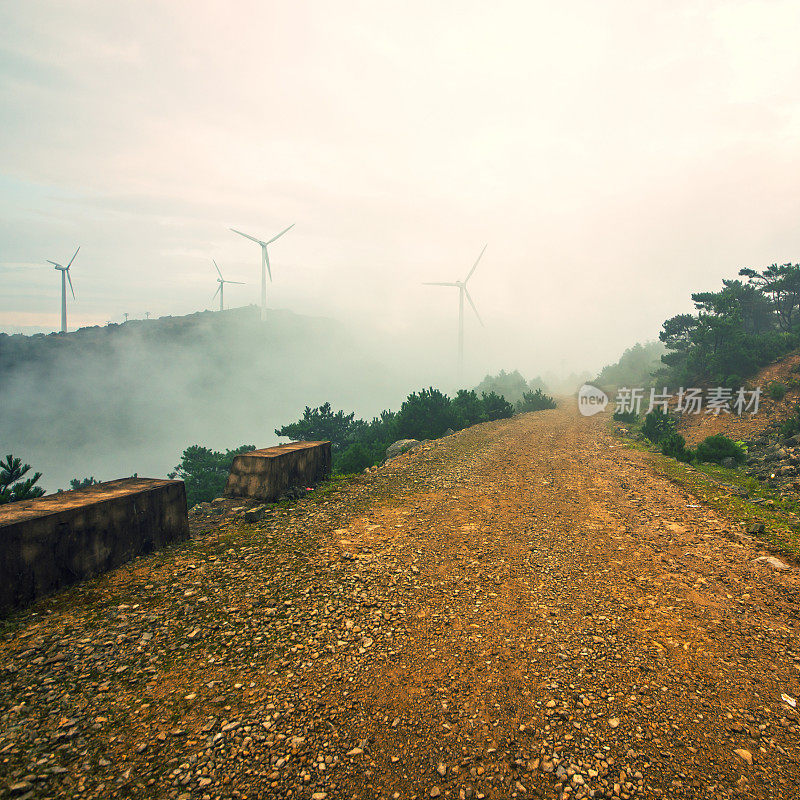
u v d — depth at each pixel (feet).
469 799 10.62
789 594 21.06
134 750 11.76
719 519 31.91
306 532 27.89
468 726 12.85
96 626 17.20
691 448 78.07
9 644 15.92
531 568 23.70
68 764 11.28
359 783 10.99
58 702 13.38
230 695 13.89
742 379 103.50
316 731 12.55
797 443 61.62
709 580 22.45
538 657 16.10
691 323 150.82
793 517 32.40
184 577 21.40
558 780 11.10
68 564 19.95
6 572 17.75
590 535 28.84
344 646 16.53
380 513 32.42
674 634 17.71
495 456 56.13
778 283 131.44
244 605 19.10
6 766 11.13
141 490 23.93
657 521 31.63
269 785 10.86
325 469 44.24
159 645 16.28
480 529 29.60
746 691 14.51
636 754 11.90
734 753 11.98
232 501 34.14
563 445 68.80
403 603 19.77
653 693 14.29
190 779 10.96
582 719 13.12
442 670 15.31
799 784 11.08
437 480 42.80
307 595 20.10
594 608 19.67
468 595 20.68
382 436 88.38
